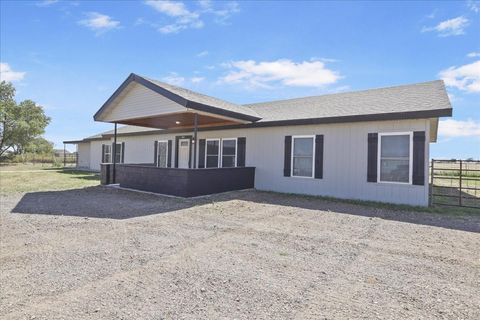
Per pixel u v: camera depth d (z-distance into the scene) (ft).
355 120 28.60
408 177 26.99
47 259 12.45
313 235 16.75
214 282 10.34
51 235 16.11
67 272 11.10
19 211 22.47
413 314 8.30
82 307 8.50
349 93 40.96
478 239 16.29
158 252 13.52
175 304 8.75
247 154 38.27
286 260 12.66
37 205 25.07
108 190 34.83
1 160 111.04
